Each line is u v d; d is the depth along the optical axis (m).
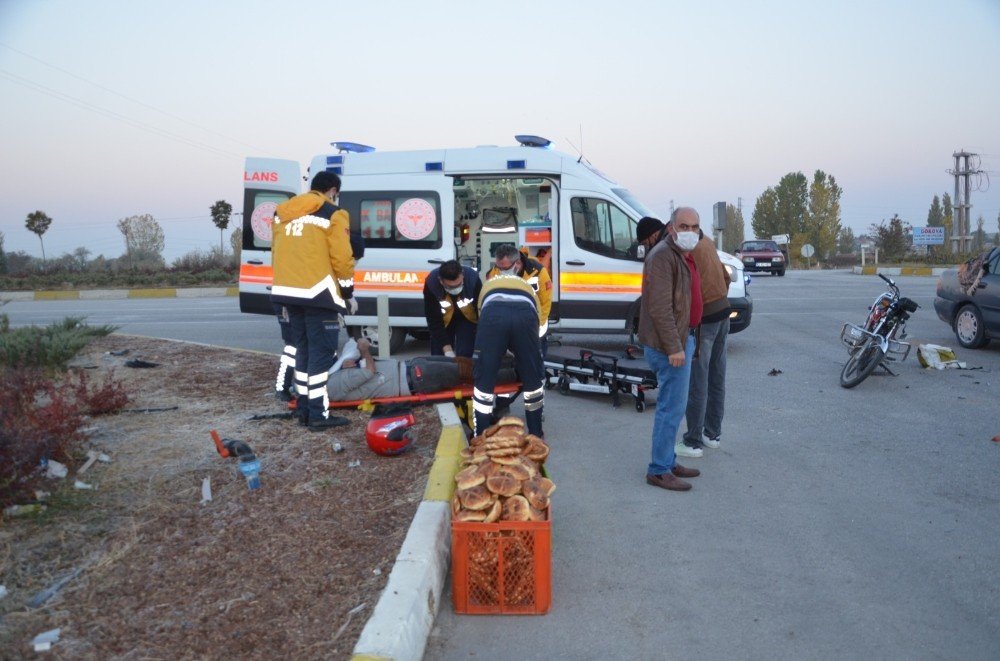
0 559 3.84
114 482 4.90
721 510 5.06
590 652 3.44
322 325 6.14
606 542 4.59
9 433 4.39
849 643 3.48
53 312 19.64
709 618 3.71
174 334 13.80
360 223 10.73
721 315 5.99
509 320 5.68
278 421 6.47
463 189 11.98
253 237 10.10
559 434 6.96
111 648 3.17
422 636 3.44
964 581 4.03
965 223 49.38
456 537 3.74
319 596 3.62
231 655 3.15
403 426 5.52
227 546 4.09
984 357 10.37
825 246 63.62
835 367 9.91
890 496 5.25
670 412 5.39
